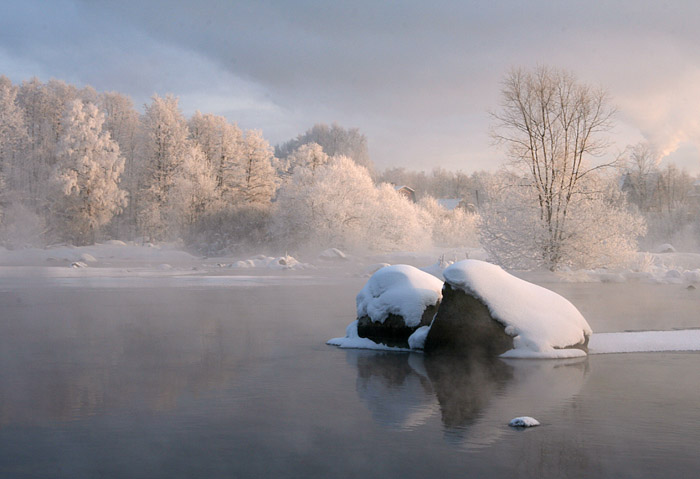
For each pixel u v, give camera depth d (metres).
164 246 69.25
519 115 33.47
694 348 10.88
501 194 34.16
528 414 6.51
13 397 7.23
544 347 10.11
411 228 60.62
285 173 84.00
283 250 61.75
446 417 6.39
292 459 5.06
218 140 84.56
